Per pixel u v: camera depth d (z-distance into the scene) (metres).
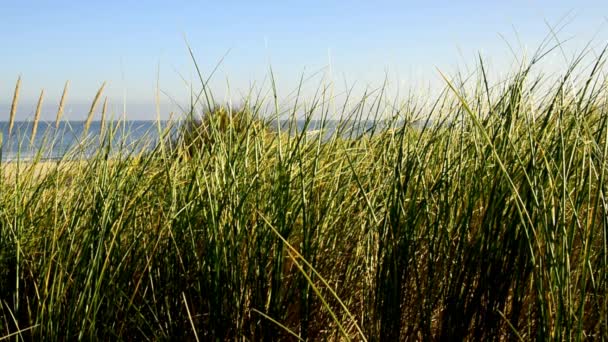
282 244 2.43
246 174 2.71
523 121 2.61
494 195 2.21
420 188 2.61
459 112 2.62
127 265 2.62
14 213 2.89
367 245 2.60
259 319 2.41
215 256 2.43
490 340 2.16
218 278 2.40
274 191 2.65
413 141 2.84
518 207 1.98
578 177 2.24
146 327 2.54
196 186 2.75
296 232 2.68
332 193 2.83
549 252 1.94
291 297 2.48
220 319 2.40
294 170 2.86
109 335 2.50
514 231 2.12
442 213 2.34
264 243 2.52
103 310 2.50
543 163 2.21
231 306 2.43
